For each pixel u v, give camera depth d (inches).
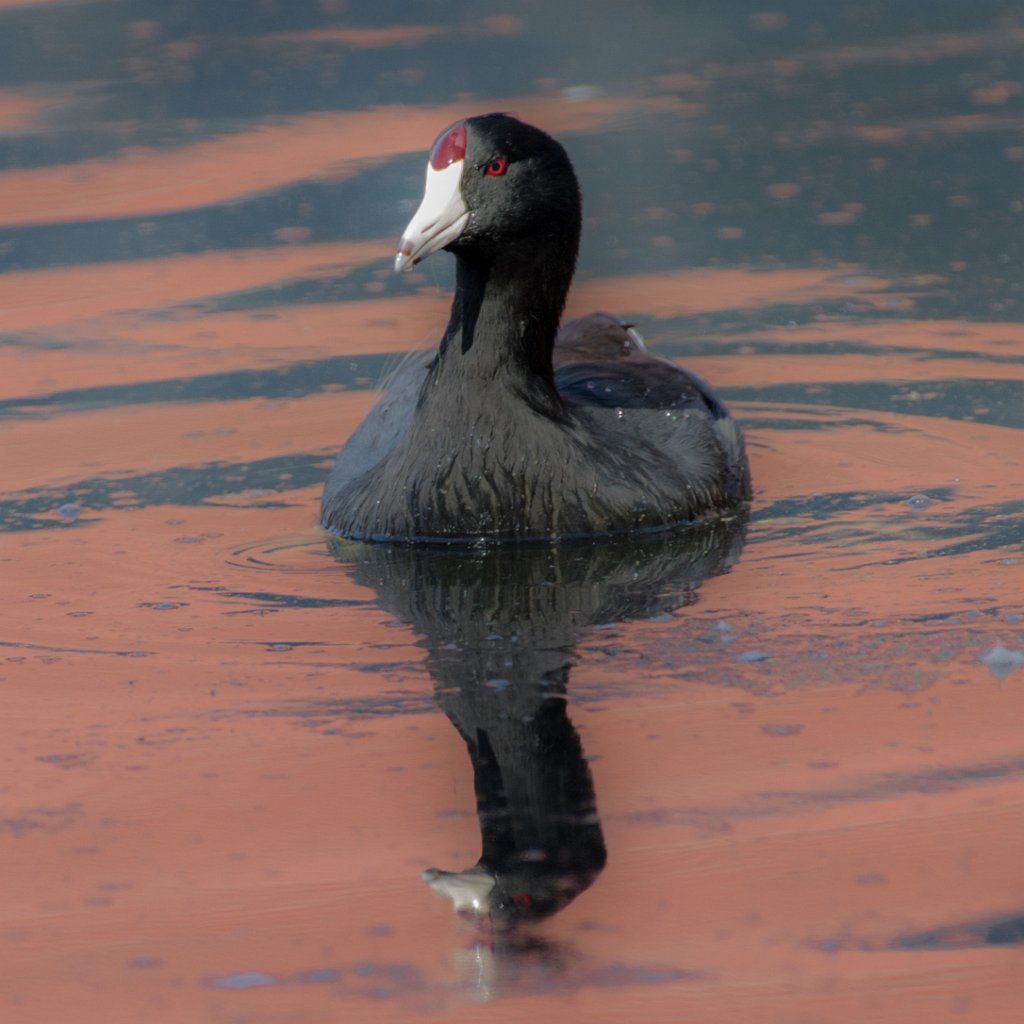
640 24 1188.5
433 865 275.4
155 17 1257.4
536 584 403.5
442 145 425.4
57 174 880.9
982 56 1056.8
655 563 416.5
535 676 346.3
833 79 1018.7
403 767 308.3
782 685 337.1
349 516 446.0
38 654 369.1
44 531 457.1
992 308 647.1
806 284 685.3
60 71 1102.4
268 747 318.7
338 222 787.4
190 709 337.1
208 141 928.9
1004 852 271.4
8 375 609.6
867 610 377.1
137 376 603.2
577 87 1024.2
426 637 371.2
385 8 1261.1
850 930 253.3
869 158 852.0
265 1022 237.3
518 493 427.5
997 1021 231.1
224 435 540.4
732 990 240.5
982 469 485.7
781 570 407.8
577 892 266.2
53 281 725.3
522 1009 238.4
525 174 420.8
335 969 249.6
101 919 265.1
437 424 432.1
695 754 308.2
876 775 298.0
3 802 302.5
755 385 576.7
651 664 350.6
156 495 487.2
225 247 761.0
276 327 655.1
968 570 401.1
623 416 463.8
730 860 272.8
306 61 1104.8
